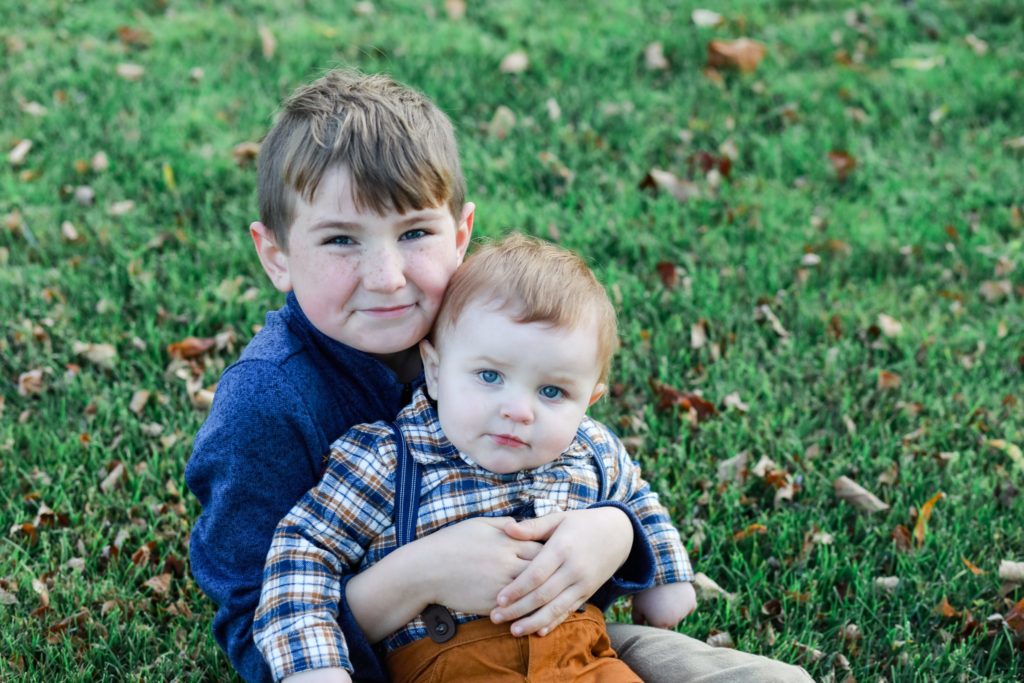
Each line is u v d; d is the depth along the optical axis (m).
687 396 3.65
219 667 2.75
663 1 6.66
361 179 2.10
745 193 4.92
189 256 4.34
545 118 5.32
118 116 5.18
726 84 5.85
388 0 6.52
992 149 5.36
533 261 2.22
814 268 4.47
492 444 2.15
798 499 3.34
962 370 3.89
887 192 5.01
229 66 5.69
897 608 2.97
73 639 2.78
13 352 3.81
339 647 2.07
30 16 6.12
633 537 2.30
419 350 2.43
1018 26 6.45
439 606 2.15
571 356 2.15
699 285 4.24
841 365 3.91
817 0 6.71
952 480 3.37
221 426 2.18
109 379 3.75
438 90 5.43
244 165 4.93
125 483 3.31
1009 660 2.85
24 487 3.28
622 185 4.88
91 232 4.40
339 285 2.15
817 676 2.80
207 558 2.24
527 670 2.13
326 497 2.17
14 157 4.83
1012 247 4.58
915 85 5.81
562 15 6.41
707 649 2.31
